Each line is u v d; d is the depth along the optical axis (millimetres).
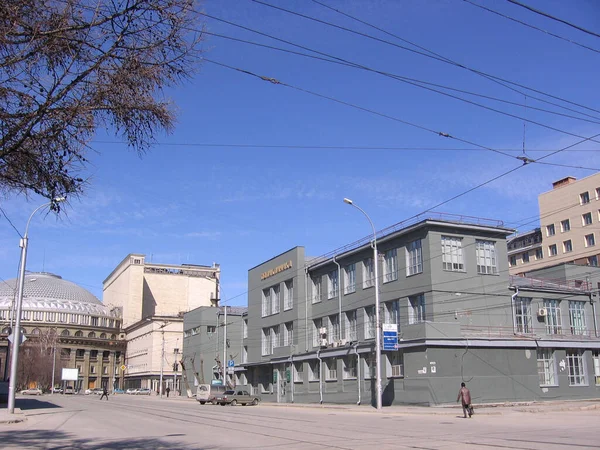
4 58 7824
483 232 39656
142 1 8125
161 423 24125
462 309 37625
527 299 41438
